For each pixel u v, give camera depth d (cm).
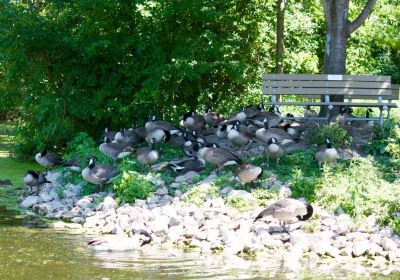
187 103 2269
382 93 1839
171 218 1259
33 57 1981
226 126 1772
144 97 1973
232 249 1128
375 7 3297
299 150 1611
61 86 2028
